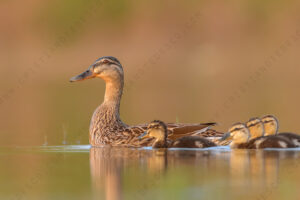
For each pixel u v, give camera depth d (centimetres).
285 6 3606
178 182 1005
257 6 3631
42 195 933
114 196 915
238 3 3644
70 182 1013
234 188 953
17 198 928
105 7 3666
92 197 906
